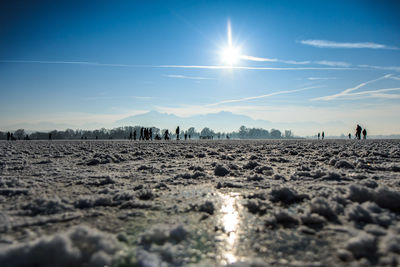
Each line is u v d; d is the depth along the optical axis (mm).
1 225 3256
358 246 2564
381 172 7477
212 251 2670
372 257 2473
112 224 3408
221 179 6707
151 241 2873
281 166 8992
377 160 10242
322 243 2840
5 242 2764
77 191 5211
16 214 3707
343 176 6707
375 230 3031
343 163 8594
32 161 10469
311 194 4816
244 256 2568
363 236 2697
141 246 2715
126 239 2891
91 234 2541
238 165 9148
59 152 15195
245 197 4863
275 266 2359
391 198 4102
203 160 11266
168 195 5027
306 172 7168
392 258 2365
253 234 3117
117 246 2516
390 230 3152
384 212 3766
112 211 3977
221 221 3570
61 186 5703
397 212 3873
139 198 4797
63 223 3424
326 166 8906
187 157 12727
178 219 3639
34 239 2885
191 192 5281
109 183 6070
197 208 4121
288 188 4781
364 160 9742
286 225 3412
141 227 3305
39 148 19625
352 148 17344
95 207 4172
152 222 3500
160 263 2301
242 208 4176
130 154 14180
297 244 2828
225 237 3031
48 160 10484
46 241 2287
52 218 3559
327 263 2402
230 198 4797
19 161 10016
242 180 6547
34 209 3906
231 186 5812
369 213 3520
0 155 12891
